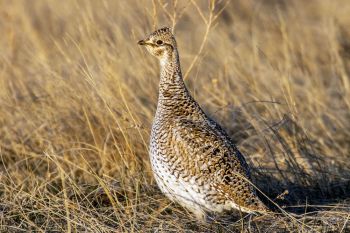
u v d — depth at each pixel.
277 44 28.34
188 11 29.28
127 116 18.03
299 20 31.81
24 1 30.86
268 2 35.81
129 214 15.30
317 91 23.20
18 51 25.19
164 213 16.28
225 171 15.03
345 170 18.27
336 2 33.53
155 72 20.28
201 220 15.41
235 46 26.34
